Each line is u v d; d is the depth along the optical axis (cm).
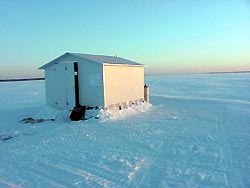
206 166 581
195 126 1031
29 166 598
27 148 752
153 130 964
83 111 1256
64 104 1378
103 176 531
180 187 475
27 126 1117
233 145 746
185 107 1695
